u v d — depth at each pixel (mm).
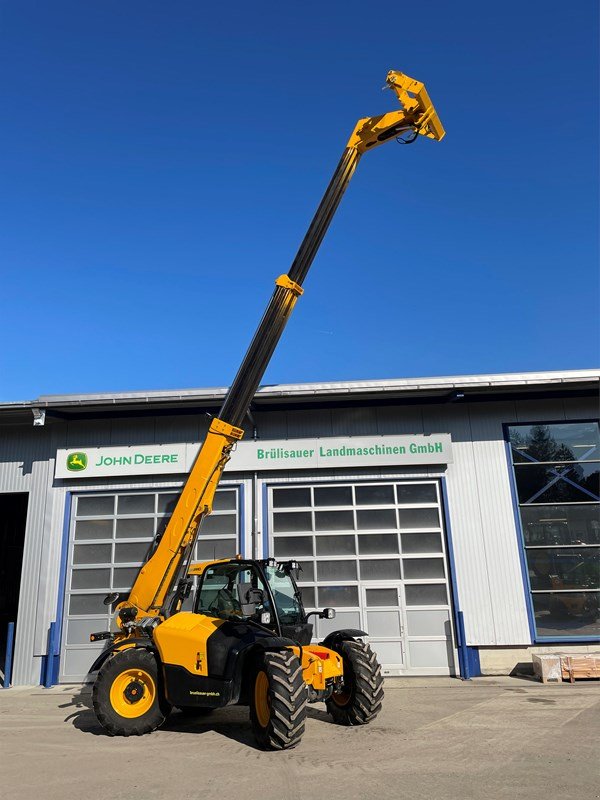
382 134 8688
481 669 11438
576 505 12070
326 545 12172
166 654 7453
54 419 12773
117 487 12688
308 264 8875
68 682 11766
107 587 12250
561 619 11578
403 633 11664
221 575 8180
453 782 5465
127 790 5434
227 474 12578
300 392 11992
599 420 12438
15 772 6039
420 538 12109
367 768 5910
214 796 5227
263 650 6992
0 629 18844
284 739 6406
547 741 6840
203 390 12273
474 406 12648
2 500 20219
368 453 12305
